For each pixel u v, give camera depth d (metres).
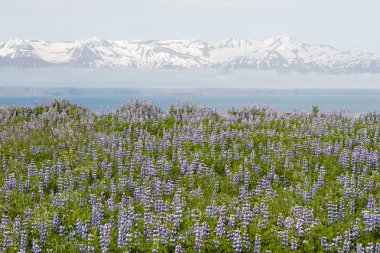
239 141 26.83
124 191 19.95
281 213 16.48
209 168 23.19
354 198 18.56
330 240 14.84
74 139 26.64
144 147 26.47
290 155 23.77
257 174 22.08
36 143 26.56
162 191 19.83
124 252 13.92
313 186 19.59
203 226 14.89
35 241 14.46
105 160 22.73
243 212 16.30
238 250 14.23
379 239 14.89
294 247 14.32
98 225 15.86
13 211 17.56
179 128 28.95
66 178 20.95
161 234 14.98
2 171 22.56
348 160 22.91
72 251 14.49
